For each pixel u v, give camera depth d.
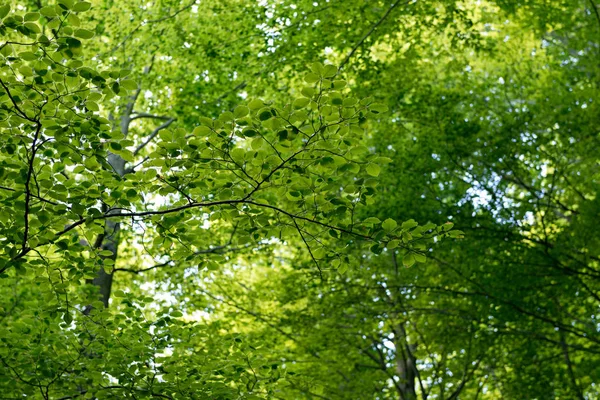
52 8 3.52
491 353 9.16
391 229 4.29
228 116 3.85
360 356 9.89
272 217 4.50
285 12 8.53
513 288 8.20
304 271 9.04
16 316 6.44
